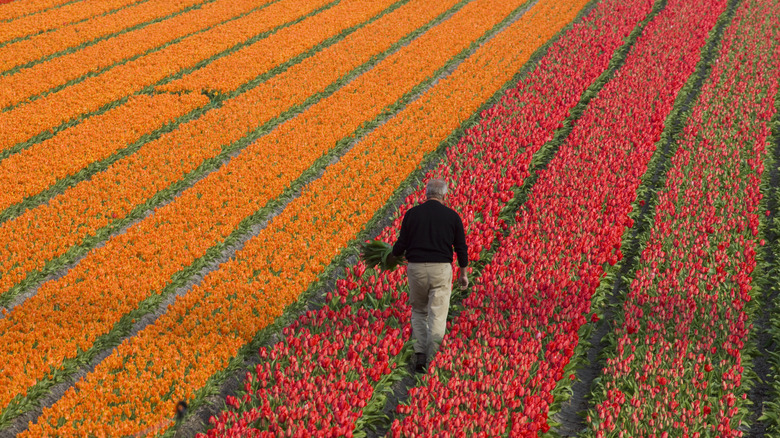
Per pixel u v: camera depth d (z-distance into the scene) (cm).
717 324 1706
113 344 1692
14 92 3516
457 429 1268
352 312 1733
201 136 3098
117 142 3025
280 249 2177
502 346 1550
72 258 2136
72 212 2352
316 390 1374
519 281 1839
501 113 3431
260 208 2517
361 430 1379
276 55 4312
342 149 3153
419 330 1552
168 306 1764
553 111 3438
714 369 1541
